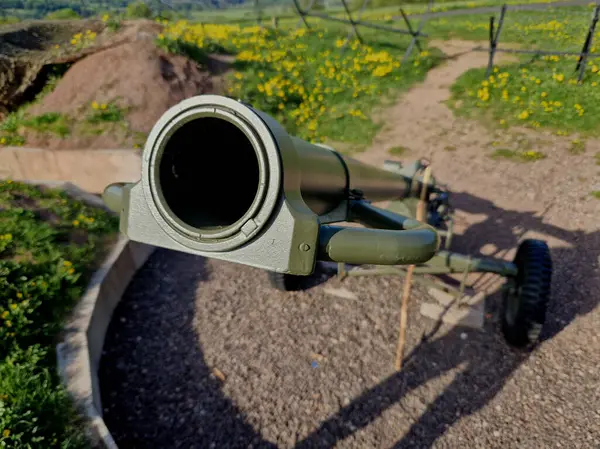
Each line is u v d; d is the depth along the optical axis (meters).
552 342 4.57
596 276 5.43
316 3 26.42
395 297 5.34
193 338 4.86
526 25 17.41
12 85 9.27
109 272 5.24
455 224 6.87
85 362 3.89
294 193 1.47
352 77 12.40
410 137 9.89
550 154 8.54
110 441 3.22
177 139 1.50
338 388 4.21
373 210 2.56
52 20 12.27
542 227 6.57
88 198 6.66
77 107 9.14
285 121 10.59
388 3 29.23
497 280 5.62
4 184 6.45
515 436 3.69
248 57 12.12
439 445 3.66
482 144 9.28
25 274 4.75
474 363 4.41
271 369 4.44
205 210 1.62
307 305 5.27
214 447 3.72
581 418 3.77
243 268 6.05
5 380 3.48
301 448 3.69
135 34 10.95
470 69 12.48
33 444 3.08
